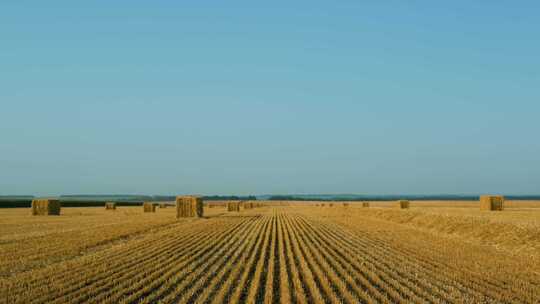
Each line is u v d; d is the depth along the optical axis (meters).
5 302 15.07
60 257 24.16
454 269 21.25
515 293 16.75
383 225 49.16
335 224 50.81
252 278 19.75
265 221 55.38
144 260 23.52
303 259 24.08
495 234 32.03
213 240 33.00
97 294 16.58
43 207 62.81
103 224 45.81
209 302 15.61
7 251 26.11
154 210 77.62
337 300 15.23
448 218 42.69
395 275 19.62
